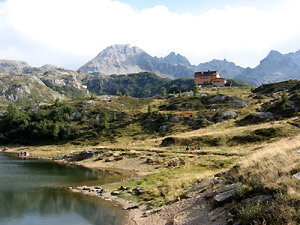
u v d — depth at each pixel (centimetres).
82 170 5603
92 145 10350
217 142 6538
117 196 3091
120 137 10888
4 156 9081
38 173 5175
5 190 3584
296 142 2630
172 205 2209
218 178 2233
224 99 12888
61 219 2306
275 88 14900
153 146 7731
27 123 13962
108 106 15938
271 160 1836
